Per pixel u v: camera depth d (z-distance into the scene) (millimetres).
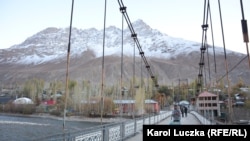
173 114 14164
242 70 159625
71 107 83625
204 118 21609
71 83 96938
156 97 50781
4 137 46750
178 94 88375
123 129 12852
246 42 7492
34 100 111125
